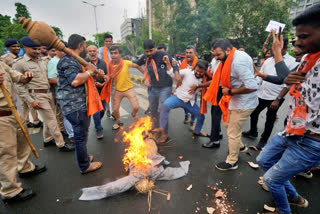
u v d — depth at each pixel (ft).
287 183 6.48
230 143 8.82
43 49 14.34
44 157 10.55
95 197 7.38
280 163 5.58
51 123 10.59
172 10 40.32
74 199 7.43
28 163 8.84
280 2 39.17
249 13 40.24
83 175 8.91
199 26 37.50
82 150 8.39
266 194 7.52
